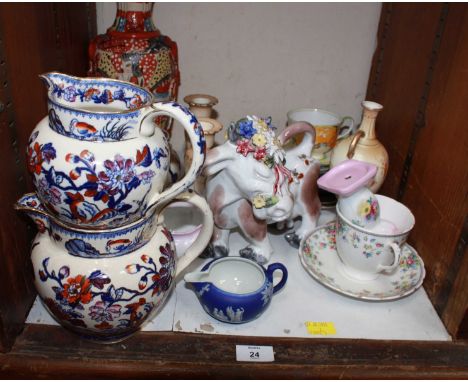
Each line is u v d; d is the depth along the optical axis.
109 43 0.90
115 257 0.65
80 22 0.98
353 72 1.17
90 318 0.66
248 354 0.73
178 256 0.79
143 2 0.90
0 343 0.70
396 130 1.04
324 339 0.77
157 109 0.57
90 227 0.62
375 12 1.11
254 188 0.74
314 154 1.06
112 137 0.57
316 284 0.88
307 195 0.93
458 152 0.78
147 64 0.90
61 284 0.64
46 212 0.65
